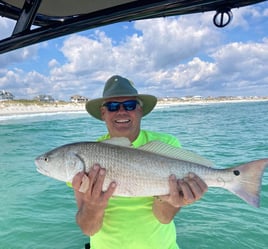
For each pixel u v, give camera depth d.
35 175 3.29
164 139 1.01
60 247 1.69
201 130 7.78
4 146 6.00
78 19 0.92
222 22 0.96
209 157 4.14
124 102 0.93
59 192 2.62
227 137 6.21
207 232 1.74
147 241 0.89
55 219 2.04
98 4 1.31
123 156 0.77
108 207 0.91
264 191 2.33
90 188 0.73
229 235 1.69
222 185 0.78
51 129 9.27
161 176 0.78
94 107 1.01
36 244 1.72
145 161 0.78
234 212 2.00
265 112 15.62
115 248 0.90
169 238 0.94
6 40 0.99
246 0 0.90
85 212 0.80
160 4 0.83
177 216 1.96
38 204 2.33
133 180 0.77
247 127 8.16
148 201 0.90
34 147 5.85
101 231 0.91
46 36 0.97
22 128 9.64
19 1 1.22
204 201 2.20
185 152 0.80
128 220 0.90
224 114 14.70
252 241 1.64
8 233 1.84
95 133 8.11
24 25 0.97
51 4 1.27
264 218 1.90
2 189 2.74
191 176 0.77
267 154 4.25
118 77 0.95
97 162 0.75
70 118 14.72
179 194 0.78
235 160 3.91
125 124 0.94
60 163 0.77
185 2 0.81
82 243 1.72
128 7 0.87
